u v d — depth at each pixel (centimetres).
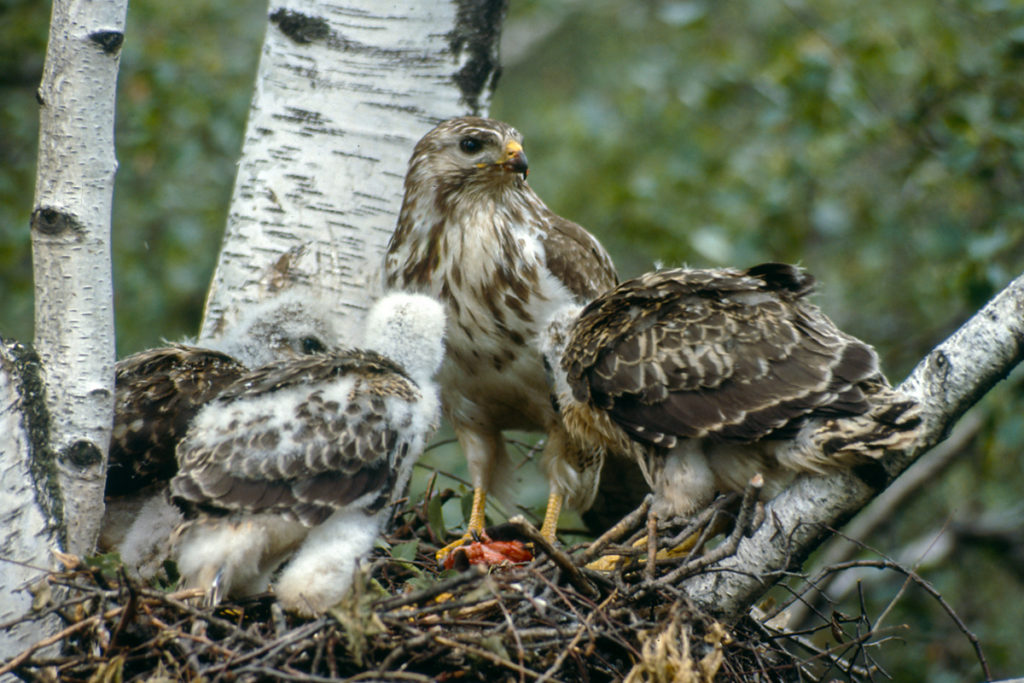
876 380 816
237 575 744
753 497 761
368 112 1089
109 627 700
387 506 773
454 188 1058
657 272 935
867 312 1762
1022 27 1503
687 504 872
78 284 748
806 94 1606
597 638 748
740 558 779
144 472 893
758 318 862
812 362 827
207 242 1748
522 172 1047
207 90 1719
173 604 682
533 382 1071
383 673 658
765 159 1761
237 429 748
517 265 1054
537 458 1198
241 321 1024
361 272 1075
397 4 1098
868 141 1599
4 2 1695
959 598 1487
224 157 1767
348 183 1081
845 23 1658
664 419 856
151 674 688
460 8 1111
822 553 1511
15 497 698
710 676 709
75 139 749
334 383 781
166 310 1722
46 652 693
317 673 695
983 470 1469
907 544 1631
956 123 1501
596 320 924
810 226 1698
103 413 749
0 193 1608
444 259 1057
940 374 778
